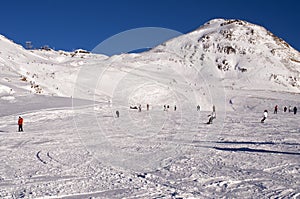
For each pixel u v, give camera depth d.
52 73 60.03
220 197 7.40
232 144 15.94
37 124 26.27
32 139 18.52
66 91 52.22
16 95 40.97
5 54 68.94
